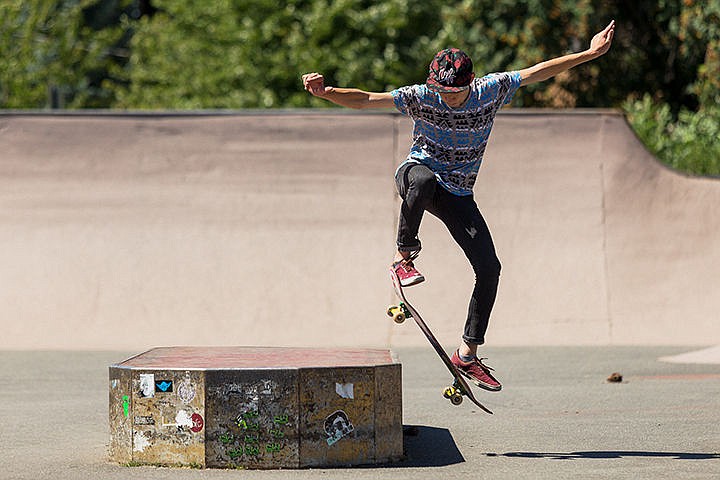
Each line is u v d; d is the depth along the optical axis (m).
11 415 22.48
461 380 17.52
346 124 40.41
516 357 33.69
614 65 67.12
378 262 39.31
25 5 83.19
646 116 52.91
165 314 38.62
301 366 16.42
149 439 16.50
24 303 38.78
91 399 24.97
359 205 39.94
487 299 17.64
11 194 40.06
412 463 17.02
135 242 39.66
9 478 15.83
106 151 40.38
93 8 102.44
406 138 40.22
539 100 67.00
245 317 38.50
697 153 48.88
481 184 40.19
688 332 37.84
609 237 39.62
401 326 38.28
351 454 16.59
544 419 21.88
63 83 82.88
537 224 39.84
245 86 68.62
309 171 40.22
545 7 61.91
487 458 17.53
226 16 69.00
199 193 40.16
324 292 38.91
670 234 39.66
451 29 65.50
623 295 38.84
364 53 67.25
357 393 16.61
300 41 67.00
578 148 40.53
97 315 38.62
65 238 39.72
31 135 40.44
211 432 16.20
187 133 40.47
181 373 16.31
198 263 39.34
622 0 65.31
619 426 20.86
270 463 16.19
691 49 61.16
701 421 21.33
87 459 17.38
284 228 39.75
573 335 37.97
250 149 40.38
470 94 16.98
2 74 79.94
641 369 30.48
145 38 79.94
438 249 39.72
